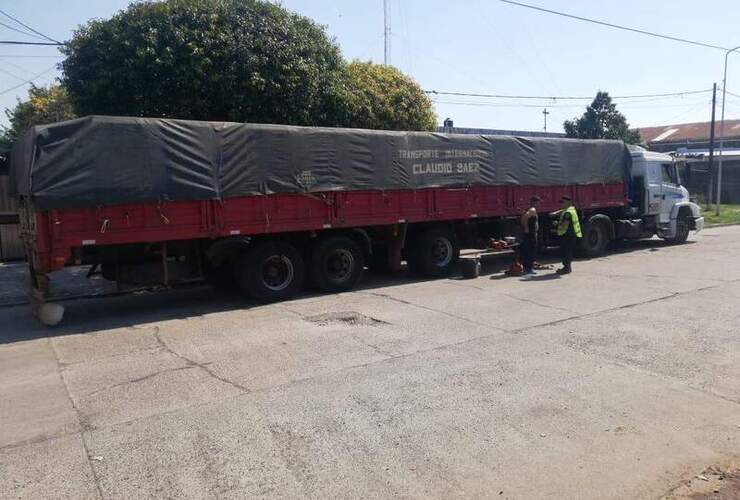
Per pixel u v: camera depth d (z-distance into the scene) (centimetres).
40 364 757
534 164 1521
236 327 923
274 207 1098
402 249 1360
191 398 607
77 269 1563
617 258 1641
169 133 980
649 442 484
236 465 458
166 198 979
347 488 420
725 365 674
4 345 863
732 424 517
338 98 1569
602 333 824
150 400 606
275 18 1458
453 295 1138
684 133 5653
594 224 1670
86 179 912
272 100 1423
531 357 718
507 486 418
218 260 1105
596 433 502
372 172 1215
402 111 2005
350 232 1239
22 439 520
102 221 935
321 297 1155
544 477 430
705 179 4181
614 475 432
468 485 421
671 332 821
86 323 998
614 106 4012
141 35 1324
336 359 730
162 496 416
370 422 533
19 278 1469
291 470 448
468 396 591
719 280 1226
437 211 1333
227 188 1038
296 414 556
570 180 1608
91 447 498
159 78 1331
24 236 1052
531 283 1253
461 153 1370
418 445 485
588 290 1152
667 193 1897
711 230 2508
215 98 1375
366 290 1220
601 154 1692
